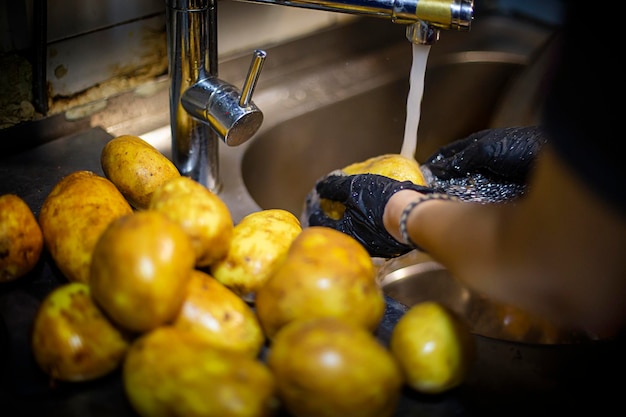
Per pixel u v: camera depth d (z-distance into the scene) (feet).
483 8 3.95
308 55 3.36
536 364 1.73
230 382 1.31
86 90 2.71
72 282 1.73
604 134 1.22
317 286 1.49
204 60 2.21
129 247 1.40
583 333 2.15
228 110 2.11
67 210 1.75
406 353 1.53
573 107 1.24
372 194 1.99
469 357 1.55
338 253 1.55
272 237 1.73
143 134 2.81
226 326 1.54
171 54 2.21
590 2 1.21
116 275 1.40
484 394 1.63
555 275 1.35
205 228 1.58
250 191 2.90
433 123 3.65
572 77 1.25
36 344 1.49
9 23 2.41
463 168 2.36
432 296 2.57
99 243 1.47
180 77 2.23
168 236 1.44
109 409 1.51
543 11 3.92
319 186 2.37
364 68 3.43
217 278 1.73
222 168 2.72
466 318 2.40
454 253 1.49
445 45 3.68
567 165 1.25
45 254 1.90
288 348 1.37
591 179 1.23
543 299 1.43
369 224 1.99
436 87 3.57
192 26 2.14
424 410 1.58
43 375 1.56
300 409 1.36
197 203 1.60
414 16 1.90
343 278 1.50
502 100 3.53
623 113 1.20
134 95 2.83
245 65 3.11
